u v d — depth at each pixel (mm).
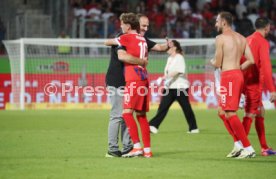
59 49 76000
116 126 36000
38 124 57094
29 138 46000
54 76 76125
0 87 75562
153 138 47312
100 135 48219
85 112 70812
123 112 35562
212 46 75688
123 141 36750
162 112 50781
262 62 36969
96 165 32844
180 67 50781
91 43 76125
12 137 46594
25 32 87250
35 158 35531
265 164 33531
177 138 47281
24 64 74312
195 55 76875
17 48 73625
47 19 89312
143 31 37156
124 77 35844
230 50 34875
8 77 75812
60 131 51156
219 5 98438
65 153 37844
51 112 70562
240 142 36344
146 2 96562
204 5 97688
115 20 89562
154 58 76188
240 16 97562
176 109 77250
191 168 32062
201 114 69688
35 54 75500
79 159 35094
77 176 29609
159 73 76312
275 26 94312
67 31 90688
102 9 94375
